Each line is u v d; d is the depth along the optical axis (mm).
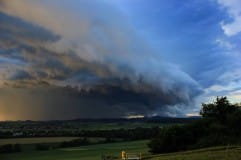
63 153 157125
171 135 95875
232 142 91562
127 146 162625
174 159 64312
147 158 74250
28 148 184875
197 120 106938
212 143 92000
